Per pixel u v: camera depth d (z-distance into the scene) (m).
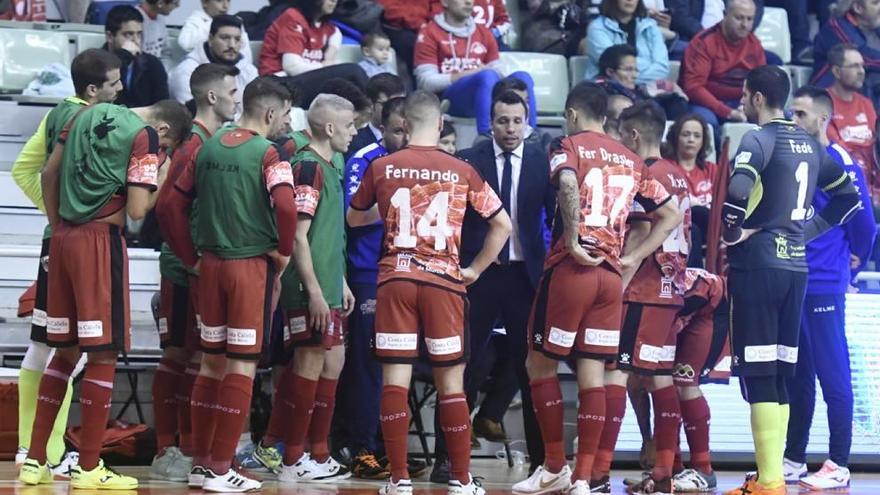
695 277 26.83
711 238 28.89
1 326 31.56
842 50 40.62
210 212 23.45
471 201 23.19
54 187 23.30
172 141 25.16
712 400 33.00
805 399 29.22
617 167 23.84
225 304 23.56
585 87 24.52
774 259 24.98
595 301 23.59
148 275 33.38
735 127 41.03
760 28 47.53
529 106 36.72
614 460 31.92
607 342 23.66
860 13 43.84
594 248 23.50
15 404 29.06
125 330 23.11
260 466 27.59
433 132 23.41
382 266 23.03
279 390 27.41
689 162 33.12
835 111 40.78
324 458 27.34
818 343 29.22
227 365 23.48
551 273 23.78
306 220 25.25
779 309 25.34
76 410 30.55
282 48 38.97
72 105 23.86
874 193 40.53
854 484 29.80
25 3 41.69
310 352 26.25
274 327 27.61
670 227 24.23
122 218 23.16
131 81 36.12
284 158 23.33
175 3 40.09
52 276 23.12
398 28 42.03
